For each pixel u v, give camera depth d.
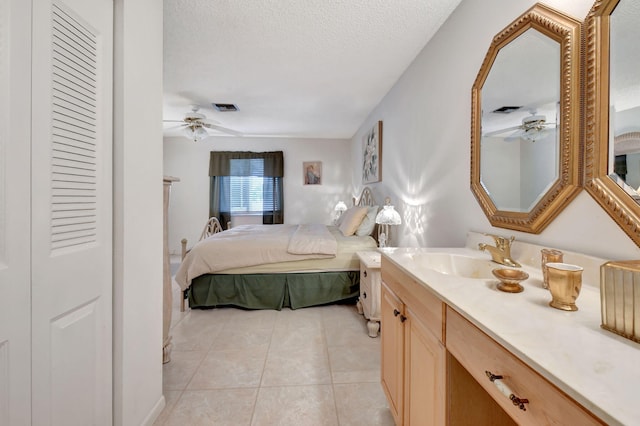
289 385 1.64
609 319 0.60
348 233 3.13
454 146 1.77
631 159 0.80
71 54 0.91
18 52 0.76
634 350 0.53
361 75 2.72
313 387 1.63
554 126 1.06
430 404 0.95
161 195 1.43
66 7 0.88
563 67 1.00
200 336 2.24
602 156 0.88
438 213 1.98
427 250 1.49
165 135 5.45
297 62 2.47
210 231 4.00
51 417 0.86
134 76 1.19
